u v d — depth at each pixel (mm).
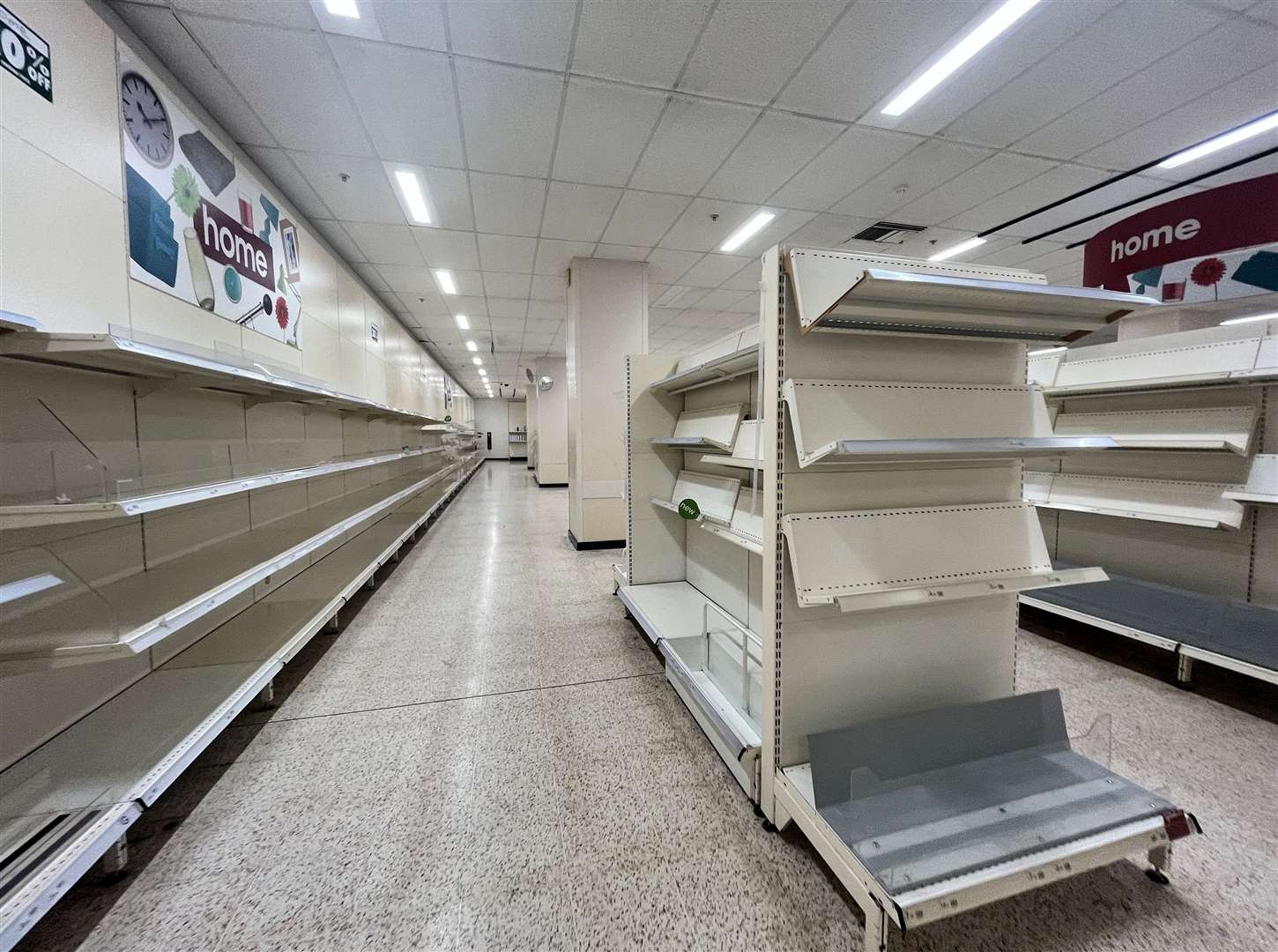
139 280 2145
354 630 3400
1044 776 1439
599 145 3195
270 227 3449
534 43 2367
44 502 1394
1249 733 2104
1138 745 2023
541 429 12562
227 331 2887
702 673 2209
